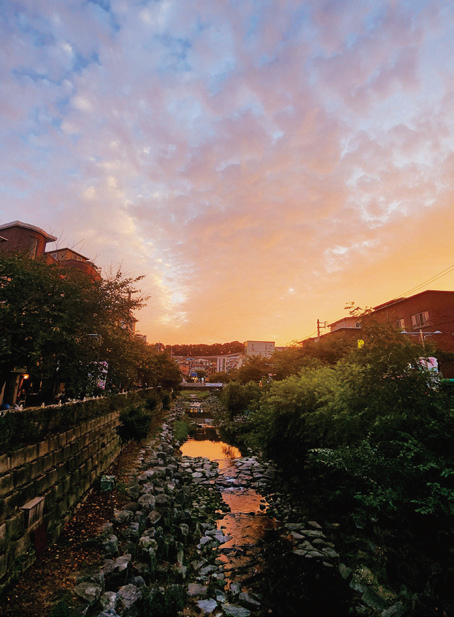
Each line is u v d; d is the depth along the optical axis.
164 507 10.27
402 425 7.84
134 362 11.75
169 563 7.85
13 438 7.15
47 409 8.95
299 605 6.96
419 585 7.04
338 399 9.71
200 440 26.70
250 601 6.97
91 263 10.92
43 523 7.20
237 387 31.34
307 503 12.45
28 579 6.00
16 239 22.67
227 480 15.57
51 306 8.45
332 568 8.34
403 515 8.19
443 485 6.96
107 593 5.80
